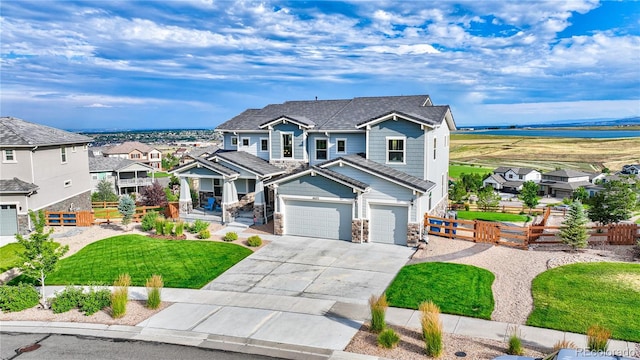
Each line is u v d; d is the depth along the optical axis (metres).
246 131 31.20
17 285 18.12
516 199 83.25
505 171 115.38
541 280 16.19
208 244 23.25
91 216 28.81
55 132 33.31
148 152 121.25
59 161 31.62
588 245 20.92
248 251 22.17
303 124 27.89
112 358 12.03
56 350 12.53
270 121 29.03
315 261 20.41
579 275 16.23
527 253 19.89
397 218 22.77
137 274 19.02
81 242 24.34
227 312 15.05
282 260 20.69
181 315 14.87
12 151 27.81
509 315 13.88
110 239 24.33
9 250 23.81
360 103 30.67
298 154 28.95
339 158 23.75
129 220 27.48
